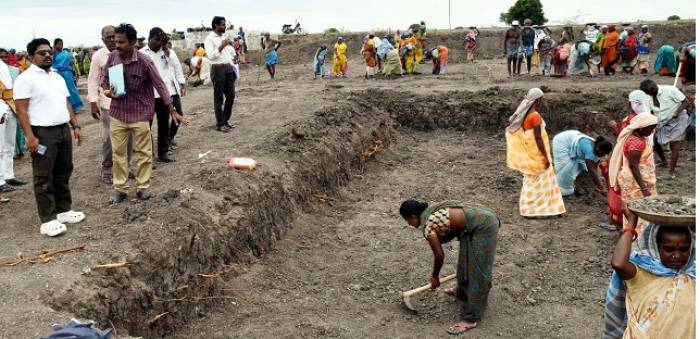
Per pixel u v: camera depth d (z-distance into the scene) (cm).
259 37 3372
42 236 591
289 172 838
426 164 1125
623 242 319
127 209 629
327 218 846
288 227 768
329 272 683
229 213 669
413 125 1345
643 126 649
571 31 2058
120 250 541
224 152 858
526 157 810
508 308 593
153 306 523
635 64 1772
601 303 603
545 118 1259
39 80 569
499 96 1329
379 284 652
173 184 709
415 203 541
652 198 336
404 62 1994
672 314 307
